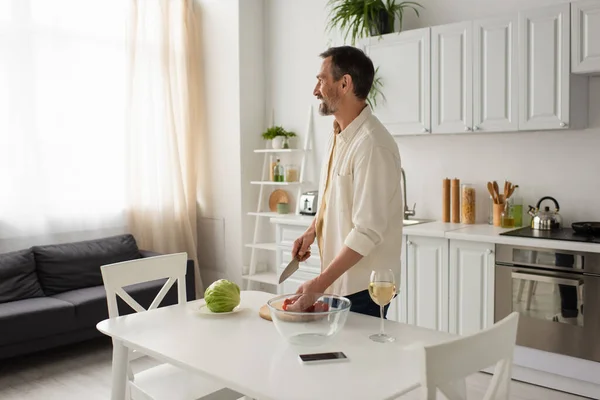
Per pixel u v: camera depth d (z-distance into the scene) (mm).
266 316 1986
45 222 4645
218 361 1574
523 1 3740
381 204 1999
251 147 5309
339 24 4727
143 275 2484
